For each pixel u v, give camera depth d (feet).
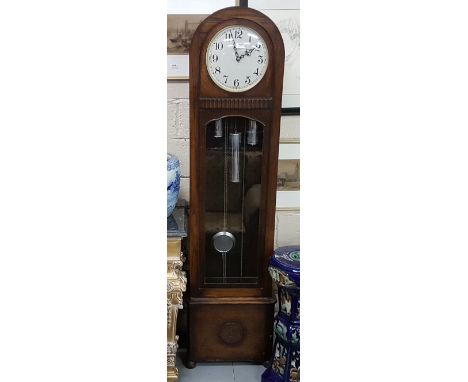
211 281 6.04
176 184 5.63
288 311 5.62
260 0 5.84
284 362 5.65
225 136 5.75
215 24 5.45
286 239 6.29
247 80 5.58
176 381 5.71
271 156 5.76
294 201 6.24
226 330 6.07
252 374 5.99
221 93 5.60
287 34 5.93
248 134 5.75
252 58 5.54
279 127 5.69
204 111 5.64
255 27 5.48
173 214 5.98
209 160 5.79
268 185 5.83
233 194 5.87
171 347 5.57
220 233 5.95
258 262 6.02
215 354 6.11
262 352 6.11
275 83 5.59
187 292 6.21
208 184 5.84
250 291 6.04
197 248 5.92
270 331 6.09
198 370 6.05
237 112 5.64
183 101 5.97
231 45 5.51
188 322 6.03
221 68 5.55
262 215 5.92
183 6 5.87
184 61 5.94
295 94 6.07
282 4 5.85
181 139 6.06
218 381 5.88
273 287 6.14
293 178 6.22
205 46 5.50
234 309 6.03
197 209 5.85
